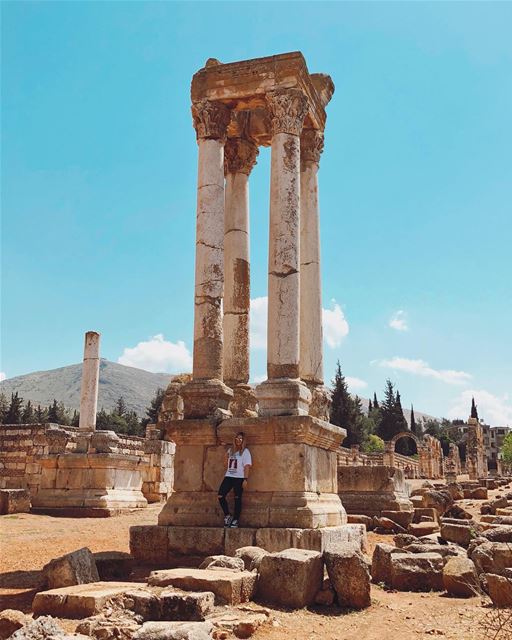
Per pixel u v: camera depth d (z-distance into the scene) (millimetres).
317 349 15523
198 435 13039
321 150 16875
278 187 13969
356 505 20516
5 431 33156
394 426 108562
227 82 14867
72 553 9875
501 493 36000
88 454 25969
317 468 13031
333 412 91812
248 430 12641
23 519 22453
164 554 12180
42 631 6508
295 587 9008
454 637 7539
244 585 8781
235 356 15742
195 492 12914
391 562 10883
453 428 141250
